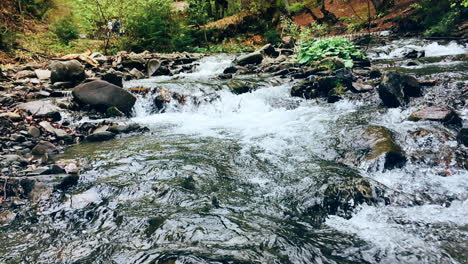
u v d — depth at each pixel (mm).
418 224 2938
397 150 4211
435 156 4164
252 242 2699
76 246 2760
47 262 2559
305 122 6121
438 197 3387
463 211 3121
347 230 2904
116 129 6191
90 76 9039
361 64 9484
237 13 23172
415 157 4141
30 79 8758
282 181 3918
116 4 14906
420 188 3584
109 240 2820
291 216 3172
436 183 3658
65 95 7723
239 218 3113
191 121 7062
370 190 3439
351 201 3334
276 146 5094
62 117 6816
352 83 7473
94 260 2547
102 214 3270
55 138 5766
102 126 6426
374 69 8320
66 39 15289
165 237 2805
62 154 5125
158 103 7969
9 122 5859
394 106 6234
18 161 4570
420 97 6355
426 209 3180
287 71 9523
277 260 2463
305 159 4543
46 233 2988
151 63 11203
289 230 2906
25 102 7156
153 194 3646
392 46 13953
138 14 15867
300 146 5012
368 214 3148
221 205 3383
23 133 5621
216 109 7648
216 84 8570
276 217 3150
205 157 4750
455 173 3832
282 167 4320
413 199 3344
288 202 3441
